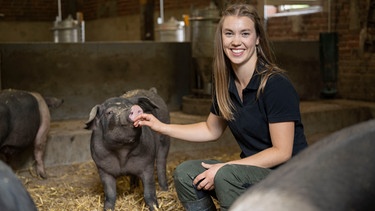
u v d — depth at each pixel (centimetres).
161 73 723
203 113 663
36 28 1505
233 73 279
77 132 547
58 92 659
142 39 1041
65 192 432
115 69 691
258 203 115
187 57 740
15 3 1477
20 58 639
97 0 1498
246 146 286
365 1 788
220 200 264
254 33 266
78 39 892
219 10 665
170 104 732
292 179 122
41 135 474
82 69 671
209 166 273
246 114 273
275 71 266
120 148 325
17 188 155
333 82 824
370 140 138
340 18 824
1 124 416
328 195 118
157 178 452
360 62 799
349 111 723
